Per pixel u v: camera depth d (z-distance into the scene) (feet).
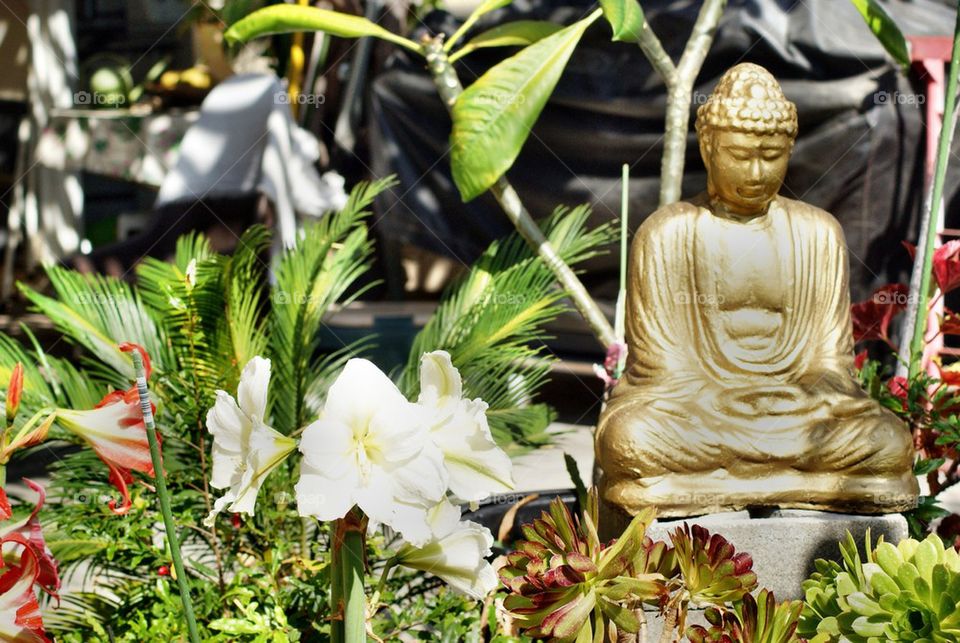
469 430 4.44
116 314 8.93
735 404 9.23
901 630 5.19
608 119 19.71
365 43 27.02
